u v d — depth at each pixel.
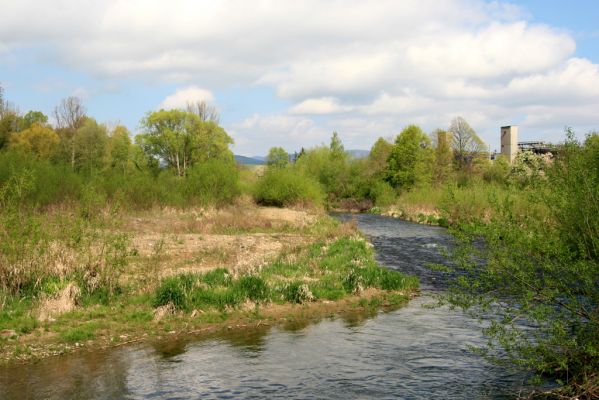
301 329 11.72
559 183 8.12
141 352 10.00
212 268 16.72
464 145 66.69
